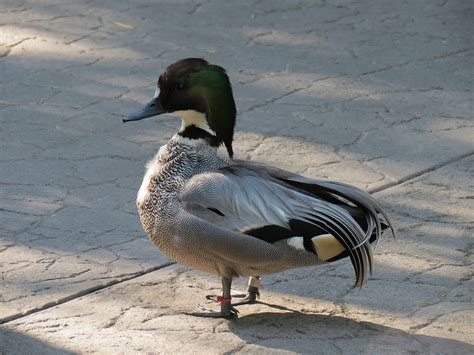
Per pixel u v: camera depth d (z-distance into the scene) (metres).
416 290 9.09
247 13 16.78
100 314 8.59
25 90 13.64
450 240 10.02
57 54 14.88
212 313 8.62
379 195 10.97
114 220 10.34
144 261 9.55
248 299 8.91
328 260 8.16
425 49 15.47
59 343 8.11
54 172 11.38
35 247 9.71
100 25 16.08
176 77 8.45
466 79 14.38
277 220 7.99
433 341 8.26
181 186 8.34
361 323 8.55
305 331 8.40
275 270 8.34
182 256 8.44
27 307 8.65
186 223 8.19
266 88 13.95
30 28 15.87
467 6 17.36
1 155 11.76
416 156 11.99
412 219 10.45
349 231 7.86
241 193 8.11
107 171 11.46
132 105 13.27
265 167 8.51
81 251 9.69
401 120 13.02
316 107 13.38
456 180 11.38
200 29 16.03
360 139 12.45
